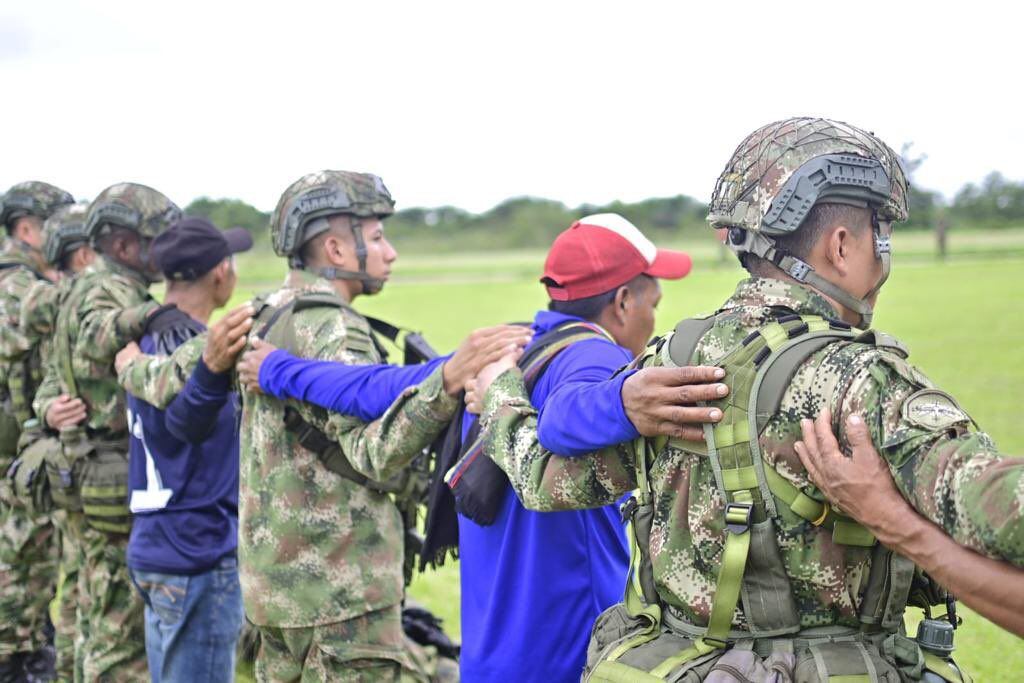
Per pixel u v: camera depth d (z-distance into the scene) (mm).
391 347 13266
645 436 1854
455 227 100625
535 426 2182
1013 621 1422
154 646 3529
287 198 3205
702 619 1793
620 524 2570
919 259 42688
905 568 1703
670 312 21750
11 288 5133
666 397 1754
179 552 3465
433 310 25844
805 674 1665
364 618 3086
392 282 42781
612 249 2707
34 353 4984
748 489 1697
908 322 18641
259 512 3062
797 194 1751
